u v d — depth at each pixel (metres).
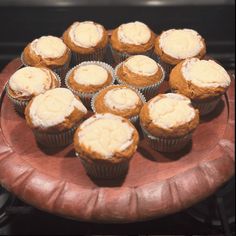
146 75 0.43
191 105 0.40
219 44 0.62
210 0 0.64
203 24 0.63
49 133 0.39
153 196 0.37
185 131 0.38
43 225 0.47
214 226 0.45
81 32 0.47
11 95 0.42
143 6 0.63
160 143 0.39
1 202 0.45
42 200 0.37
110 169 0.37
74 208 0.36
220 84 0.41
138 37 0.47
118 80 0.44
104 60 0.50
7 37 0.62
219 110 0.44
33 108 0.39
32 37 0.62
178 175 0.38
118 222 0.36
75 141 0.37
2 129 0.42
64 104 0.39
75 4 0.64
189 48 0.45
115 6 0.64
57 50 0.45
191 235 0.45
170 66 0.46
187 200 0.37
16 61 0.50
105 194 0.37
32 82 0.42
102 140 0.36
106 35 0.48
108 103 0.40
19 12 0.63
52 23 0.63
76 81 0.43
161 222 0.46
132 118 0.40
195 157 0.40
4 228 0.46
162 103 0.39
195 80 0.42
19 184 0.38
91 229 0.46
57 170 0.39
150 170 0.39
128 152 0.36
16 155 0.40
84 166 0.38
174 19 0.64
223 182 0.39
